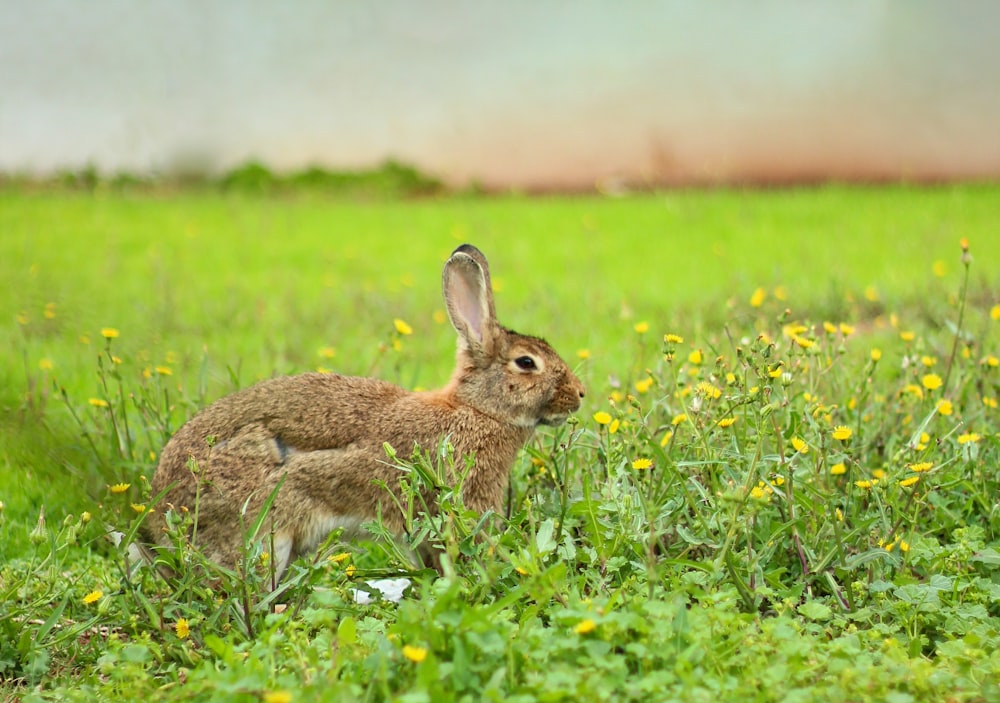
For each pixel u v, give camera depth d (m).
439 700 6.64
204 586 9.52
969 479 10.33
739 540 9.24
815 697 6.96
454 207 39.09
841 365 12.47
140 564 9.59
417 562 10.31
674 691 6.80
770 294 18.81
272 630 7.75
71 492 11.15
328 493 9.94
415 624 7.03
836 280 21.69
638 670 7.42
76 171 41.53
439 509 9.95
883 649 7.91
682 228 32.94
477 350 10.54
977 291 20.64
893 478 9.27
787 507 9.31
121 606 9.01
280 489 9.77
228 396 10.32
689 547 8.89
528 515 9.07
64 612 9.38
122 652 8.24
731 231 32.12
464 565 8.70
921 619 8.53
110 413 11.50
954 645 7.80
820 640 8.22
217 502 9.72
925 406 11.95
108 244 29.95
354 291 23.19
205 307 21.89
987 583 8.95
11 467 11.79
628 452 9.71
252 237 32.59
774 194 39.25
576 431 11.20
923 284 22.72
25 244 29.14
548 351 10.72
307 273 27.12
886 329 18.78
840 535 8.97
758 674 7.11
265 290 24.59
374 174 43.38
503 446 10.58
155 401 12.19
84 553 10.73
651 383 11.74
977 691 7.21
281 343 17.89
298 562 9.09
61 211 36.25
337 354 17.92
